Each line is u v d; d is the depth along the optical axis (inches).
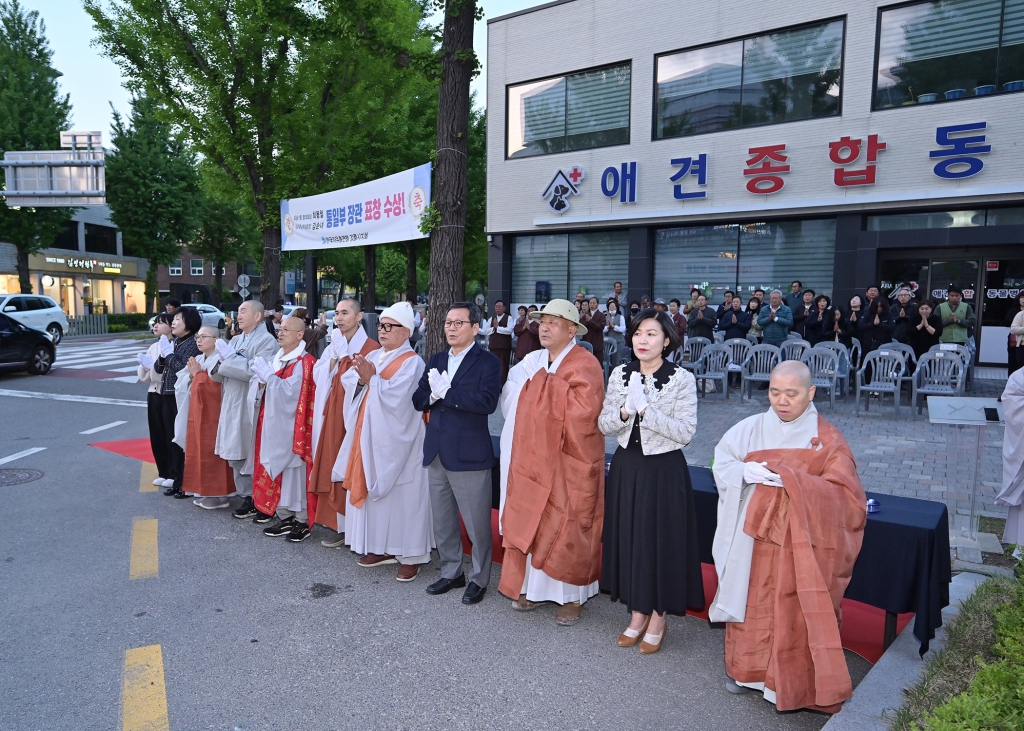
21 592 154.0
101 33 495.2
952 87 428.1
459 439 150.6
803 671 106.0
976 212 426.9
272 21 326.6
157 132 1242.0
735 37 494.0
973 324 432.5
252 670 122.3
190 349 227.9
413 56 265.7
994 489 223.0
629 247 549.3
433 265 260.1
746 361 378.6
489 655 129.3
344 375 175.3
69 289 1384.1
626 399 128.5
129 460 281.0
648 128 532.7
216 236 1393.9
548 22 574.2
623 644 133.8
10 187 676.7
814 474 112.2
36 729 104.3
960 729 74.0
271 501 191.5
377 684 118.3
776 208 480.1
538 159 586.6
